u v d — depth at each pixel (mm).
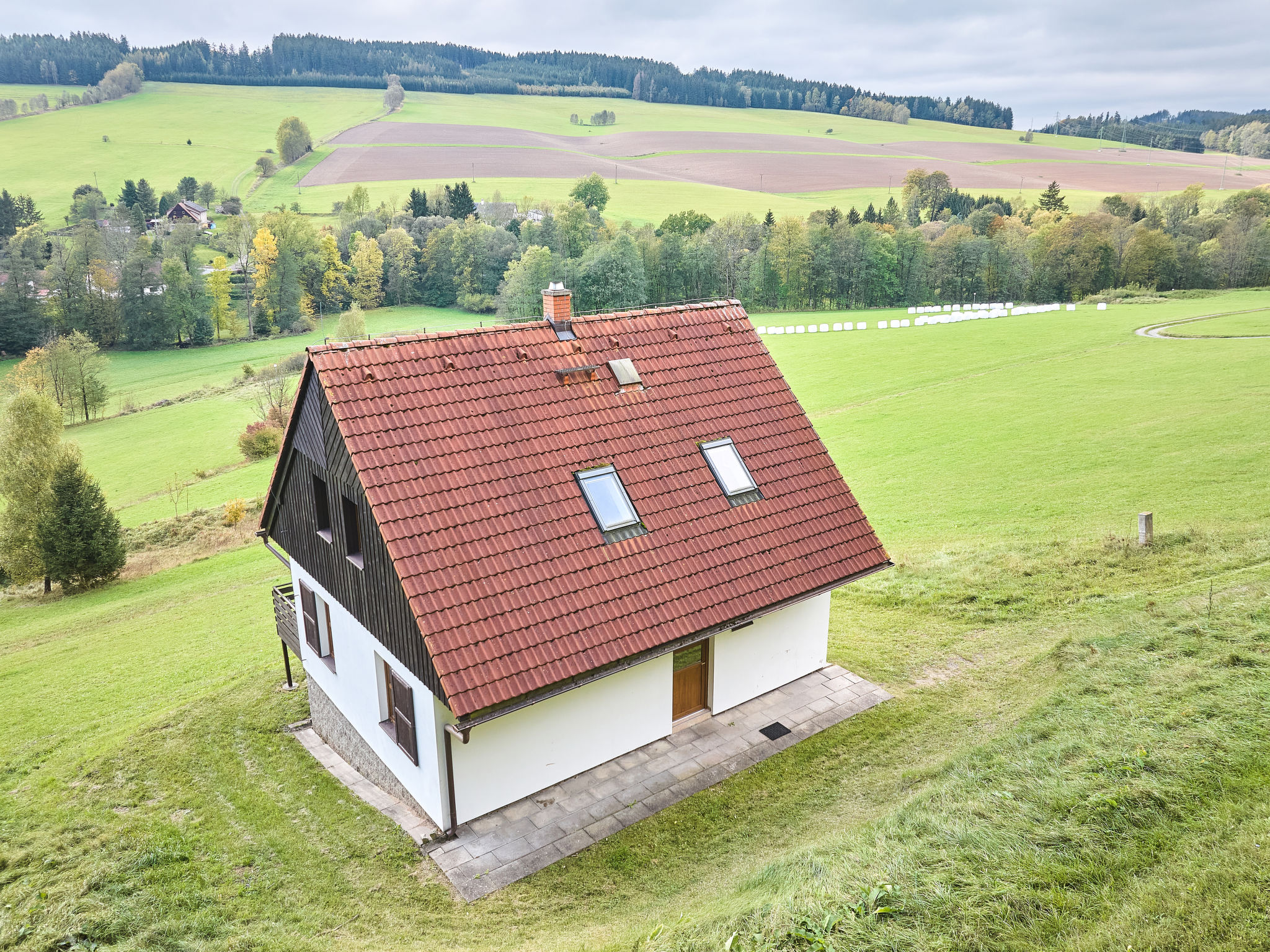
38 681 26078
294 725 17766
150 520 49031
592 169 194375
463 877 11984
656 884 11609
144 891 11484
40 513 40375
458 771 12633
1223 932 7113
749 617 14211
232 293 122750
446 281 129750
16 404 42375
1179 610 15094
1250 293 85875
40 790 15805
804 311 106875
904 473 34406
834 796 12977
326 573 15305
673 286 115000
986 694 15273
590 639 12688
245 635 27156
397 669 13016
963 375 53000
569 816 13164
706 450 15609
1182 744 10109
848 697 16125
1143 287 95750
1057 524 24594
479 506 13031
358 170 191000
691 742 14930
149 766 16047
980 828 9367
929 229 134250
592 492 14078
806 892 8977
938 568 21844
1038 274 102188
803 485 16234
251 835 13383
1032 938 7535
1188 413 35781
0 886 11930
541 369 15016
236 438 67562
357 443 12688
